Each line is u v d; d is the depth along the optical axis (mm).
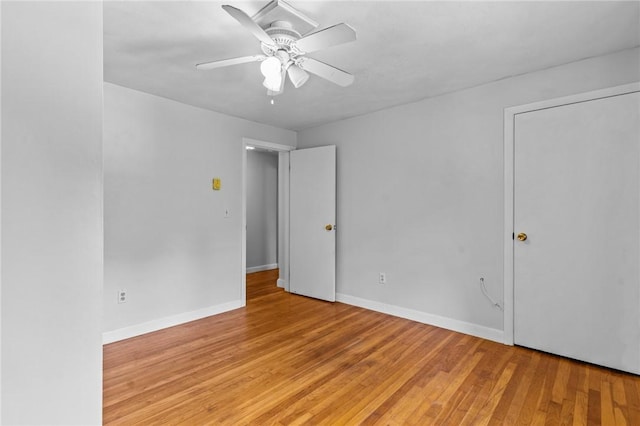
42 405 553
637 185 2283
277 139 4465
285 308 3902
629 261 2312
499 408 1929
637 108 2281
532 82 2701
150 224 3166
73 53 590
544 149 2648
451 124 3168
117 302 2951
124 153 2988
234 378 2275
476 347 2775
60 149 573
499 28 2025
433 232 3312
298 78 2230
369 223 3857
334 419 1834
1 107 513
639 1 1753
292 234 4609
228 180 3838
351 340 2936
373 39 2152
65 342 578
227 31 2039
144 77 2758
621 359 2338
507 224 2828
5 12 519
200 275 3557
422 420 1824
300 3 1759
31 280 542
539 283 2678
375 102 3439
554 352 2609
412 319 3469
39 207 550
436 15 1883
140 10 1808
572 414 1867
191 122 3484
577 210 2510
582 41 2197
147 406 1948
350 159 4039
